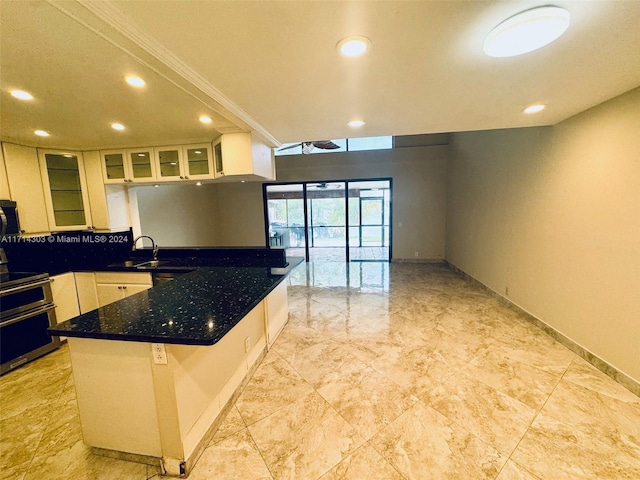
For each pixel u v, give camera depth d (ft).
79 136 8.96
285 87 5.79
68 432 5.63
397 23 3.77
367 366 7.66
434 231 20.80
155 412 4.66
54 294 9.28
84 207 10.81
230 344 6.36
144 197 15.03
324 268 20.16
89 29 3.67
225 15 3.51
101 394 4.83
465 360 7.80
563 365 7.45
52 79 5.21
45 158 9.86
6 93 5.79
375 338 9.28
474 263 15.17
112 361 4.69
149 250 11.78
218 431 5.59
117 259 11.84
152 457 4.83
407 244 21.30
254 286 6.95
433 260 21.06
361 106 6.98
